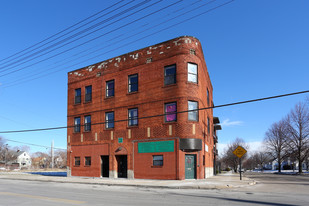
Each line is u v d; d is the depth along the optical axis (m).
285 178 31.58
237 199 11.84
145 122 24.48
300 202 10.88
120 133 26.09
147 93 24.77
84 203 10.67
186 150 22.45
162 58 24.33
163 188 17.52
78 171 29.28
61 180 24.42
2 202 11.18
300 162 50.97
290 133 53.00
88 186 19.36
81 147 29.39
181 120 22.52
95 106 28.66
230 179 23.38
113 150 26.34
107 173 27.25
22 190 16.31
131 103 25.72
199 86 23.78
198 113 23.14
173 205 10.14
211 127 33.56
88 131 28.92
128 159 25.09
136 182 20.55
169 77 23.78
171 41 24.08
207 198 12.23
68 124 31.09
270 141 62.41
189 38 23.80
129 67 26.45
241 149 23.06
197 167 22.81
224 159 86.75
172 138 22.67
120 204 10.38
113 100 27.17
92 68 29.66
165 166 22.70
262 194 13.91
